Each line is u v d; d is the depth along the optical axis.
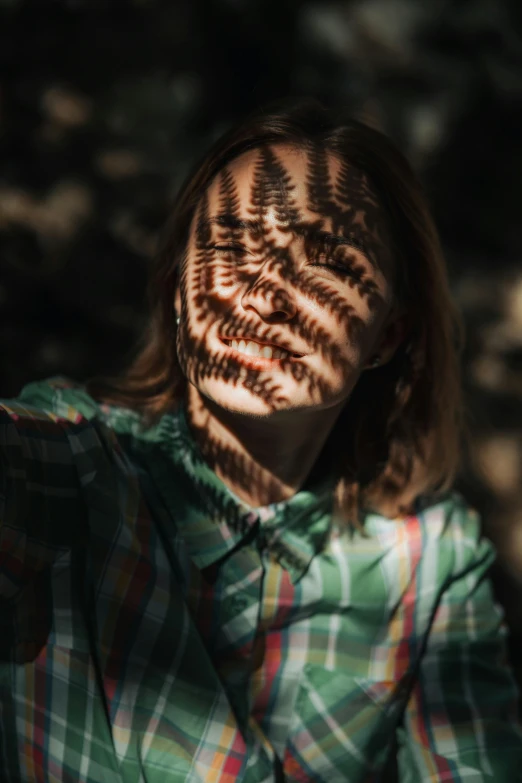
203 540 1.82
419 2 8.79
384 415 2.07
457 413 2.14
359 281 1.72
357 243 1.73
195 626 1.77
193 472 1.83
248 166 1.73
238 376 1.64
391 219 1.87
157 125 7.29
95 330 5.25
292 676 1.91
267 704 1.89
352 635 1.95
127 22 7.75
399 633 1.98
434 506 2.09
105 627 1.67
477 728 1.98
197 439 1.84
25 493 1.62
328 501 1.96
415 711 2.01
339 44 8.40
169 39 7.83
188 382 1.86
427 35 8.73
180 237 1.91
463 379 6.30
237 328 1.64
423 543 2.01
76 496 1.70
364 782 1.91
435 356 2.05
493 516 5.12
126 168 6.68
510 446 5.75
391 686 1.95
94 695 1.67
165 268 1.96
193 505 1.83
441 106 8.35
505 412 6.15
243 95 8.16
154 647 1.70
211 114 7.87
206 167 1.86
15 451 1.61
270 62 8.29
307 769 1.87
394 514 2.03
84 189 6.25
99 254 5.69
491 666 2.07
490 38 8.77
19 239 5.55
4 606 1.64
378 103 8.25
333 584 1.92
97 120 7.07
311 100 1.91
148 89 7.45
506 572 4.72
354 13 8.59
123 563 1.69
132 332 5.31
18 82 7.02
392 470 2.04
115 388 2.01
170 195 6.58
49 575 1.67
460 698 2.01
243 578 1.85
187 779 1.70
